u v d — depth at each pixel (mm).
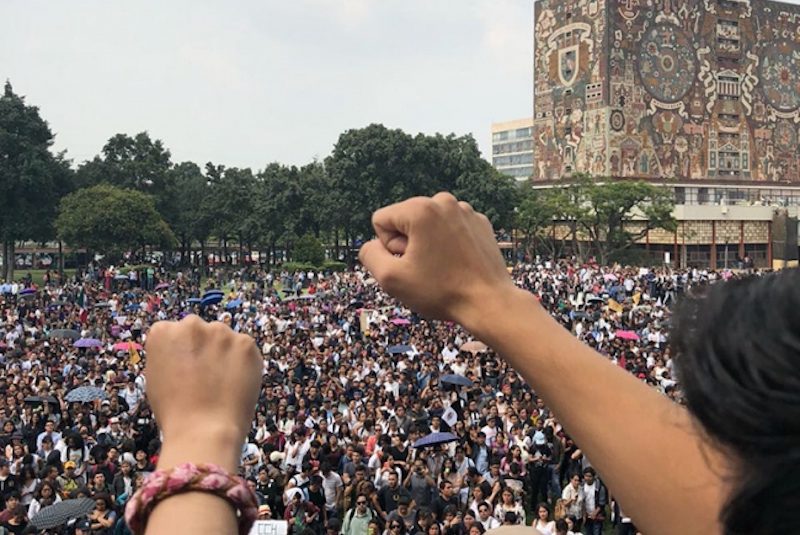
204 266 85688
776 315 991
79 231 70875
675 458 1083
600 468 1160
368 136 75438
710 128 87125
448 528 12461
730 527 993
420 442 14508
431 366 23062
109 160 86625
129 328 33719
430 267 1285
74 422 17734
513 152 137750
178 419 1313
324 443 15438
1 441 15656
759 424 952
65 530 11820
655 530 1086
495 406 18203
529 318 1276
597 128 83125
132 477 13453
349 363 24250
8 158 73312
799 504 926
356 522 12734
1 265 93875
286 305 41656
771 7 91000
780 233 81938
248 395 1392
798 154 92500
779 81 91438
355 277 58156
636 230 80625
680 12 85625
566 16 86938
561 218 77375
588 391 1188
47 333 31844
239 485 1173
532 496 15805
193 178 93562
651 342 28766
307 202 79250
